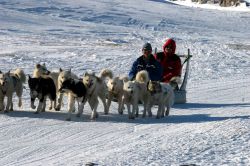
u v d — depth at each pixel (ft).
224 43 150.20
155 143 31.12
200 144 30.07
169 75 53.62
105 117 43.16
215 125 35.81
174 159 26.14
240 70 84.17
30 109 45.44
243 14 303.27
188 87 63.67
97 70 74.79
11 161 28.19
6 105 45.60
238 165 24.31
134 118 42.86
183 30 192.24
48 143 32.86
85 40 131.13
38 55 91.40
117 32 160.76
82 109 42.39
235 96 58.34
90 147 31.60
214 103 53.11
